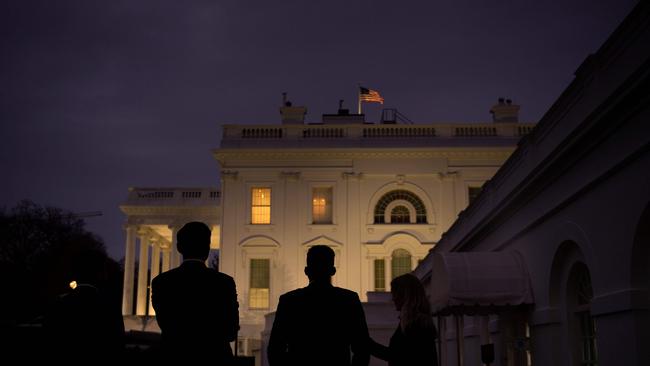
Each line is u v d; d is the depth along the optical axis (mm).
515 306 16766
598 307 11883
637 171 10531
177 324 6180
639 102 10039
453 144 46781
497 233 19766
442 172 46344
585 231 12820
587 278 13969
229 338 6332
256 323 44406
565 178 13875
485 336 19531
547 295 15180
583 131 11953
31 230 68250
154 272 56719
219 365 6133
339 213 45906
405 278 7523
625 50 10742
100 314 6625
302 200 46156
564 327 14680
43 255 67875
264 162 46719
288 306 6289
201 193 51344
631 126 10609
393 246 45375
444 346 29359
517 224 17594
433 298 18094
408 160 46688
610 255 11656
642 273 10852
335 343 6145
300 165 46594
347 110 51750
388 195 46656
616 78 11141
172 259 49969
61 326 6512
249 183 46500
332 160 46625
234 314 6391
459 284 16078
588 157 12539
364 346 6250
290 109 48938
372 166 46625
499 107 48531
